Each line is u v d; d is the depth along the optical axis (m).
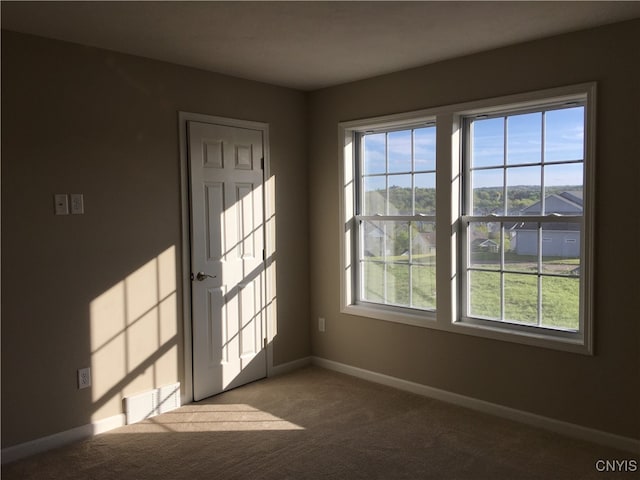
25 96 3.05
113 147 3.43
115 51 3.43
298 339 4.71
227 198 4.08
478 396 3.70
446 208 3.78
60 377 3.22
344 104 4.38
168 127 3.71
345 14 2.83
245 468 2.90
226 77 4.06
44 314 3.15
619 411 3.07
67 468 2.93
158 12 2.76
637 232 2.96
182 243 3.80
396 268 4.22
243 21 2.91
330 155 4.52
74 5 2.64
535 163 3.43
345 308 4.49
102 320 3.40
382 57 3.64
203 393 3.97
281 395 4.03
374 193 4.37
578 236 3.26
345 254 4.46
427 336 3.97
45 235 3.14
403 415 3.62
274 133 4.43
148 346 3.64
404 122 4.04
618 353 3.06
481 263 3.72
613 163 3.02
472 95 3.59
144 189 3.59
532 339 3.39
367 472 2.85
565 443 3.17
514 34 3.18
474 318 3.77
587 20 2.95
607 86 3.03
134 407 3.56
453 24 3.00
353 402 3.87
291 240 4.61
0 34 2.95
